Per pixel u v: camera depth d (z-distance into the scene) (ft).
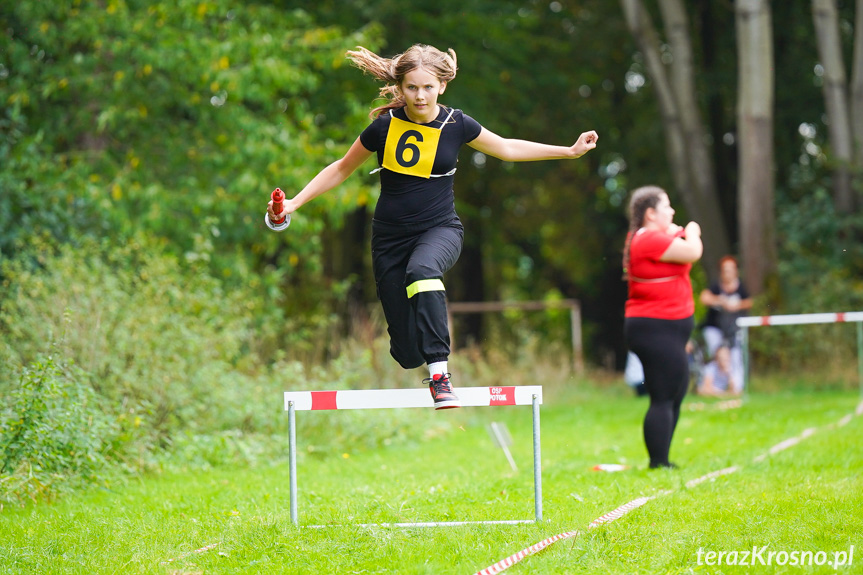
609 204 228.43
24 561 42.55
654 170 208.13
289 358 114.21
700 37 198.08
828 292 147.02
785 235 165.48
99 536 47.26
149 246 102.27
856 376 139.03
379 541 43.42
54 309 77.30
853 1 187.11
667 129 169.07
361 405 44.39
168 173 122.52
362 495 57.93
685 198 167.73
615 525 45.44
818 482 56.08
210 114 124.06
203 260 106.93
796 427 90.02
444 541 43.11
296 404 45.73
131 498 60.23
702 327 137.90
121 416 71.05
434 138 43.47
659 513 48.16
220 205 114.21
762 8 154.51
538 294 268.00
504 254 251.39
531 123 205.05
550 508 51.47
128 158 118.83
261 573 39.14
